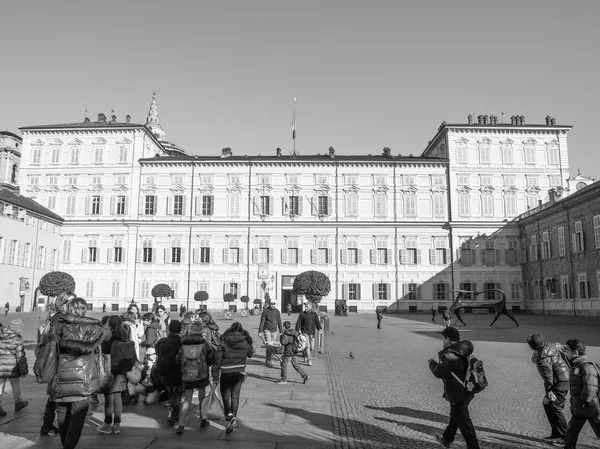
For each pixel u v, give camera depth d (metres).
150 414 11.67
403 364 19.86
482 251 71.38
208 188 73.38
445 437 9.14
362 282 71.44
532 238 67.88
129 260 72.25
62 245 73.12
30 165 74.75
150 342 15.02
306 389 14.71
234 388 10.46
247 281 71.50
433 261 71.50
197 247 72.44
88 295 72.06
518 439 10.02
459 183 72.38
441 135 75.75
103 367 9.77
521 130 73.00
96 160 74.38
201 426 10.49
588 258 53.81
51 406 9.79
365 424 10.92
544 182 72.38
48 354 8.17
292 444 9.46
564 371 9.82
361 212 72.81
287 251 72.19
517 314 66.19
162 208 73.25
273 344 19.20
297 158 73.81
